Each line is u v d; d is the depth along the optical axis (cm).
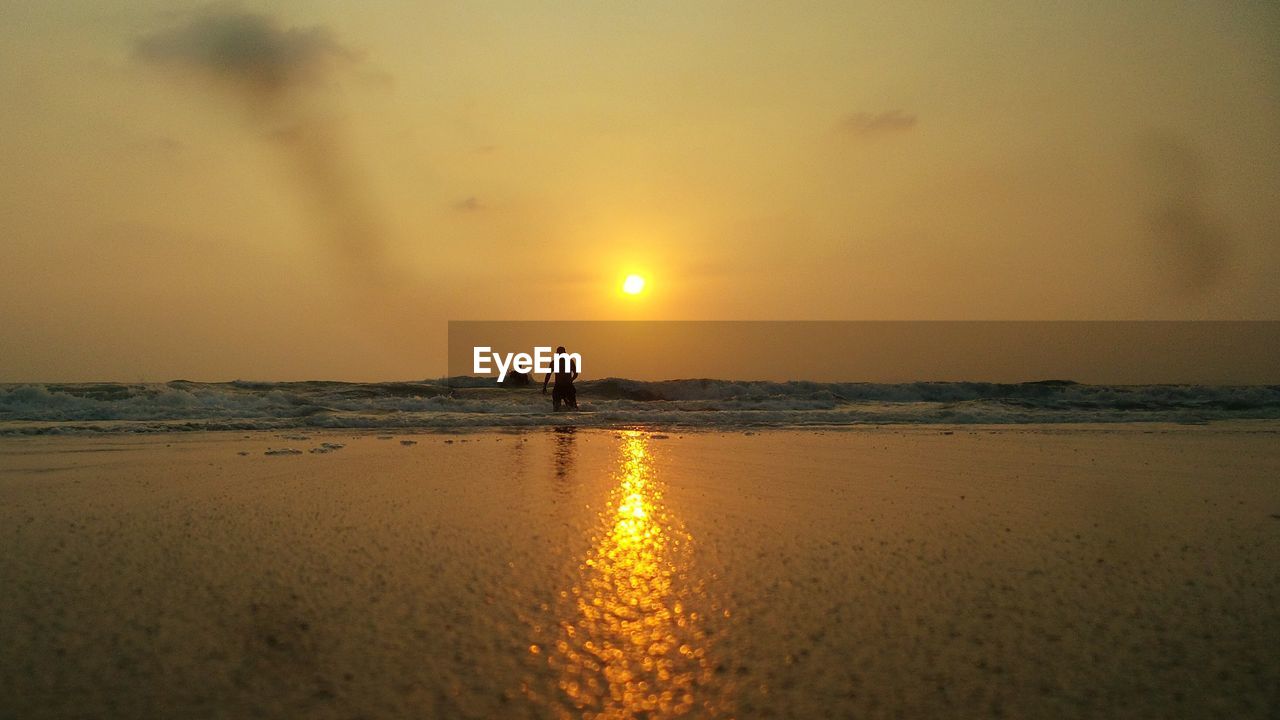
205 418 1512
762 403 1967
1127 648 354
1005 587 445
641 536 570
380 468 892
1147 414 1792
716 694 308
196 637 359
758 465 952
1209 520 629
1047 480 836
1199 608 408
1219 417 1744
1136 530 590
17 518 600
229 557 497
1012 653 348
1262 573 473
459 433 1355
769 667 333
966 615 397
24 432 1218
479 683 315
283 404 1748
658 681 320
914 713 292
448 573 468
